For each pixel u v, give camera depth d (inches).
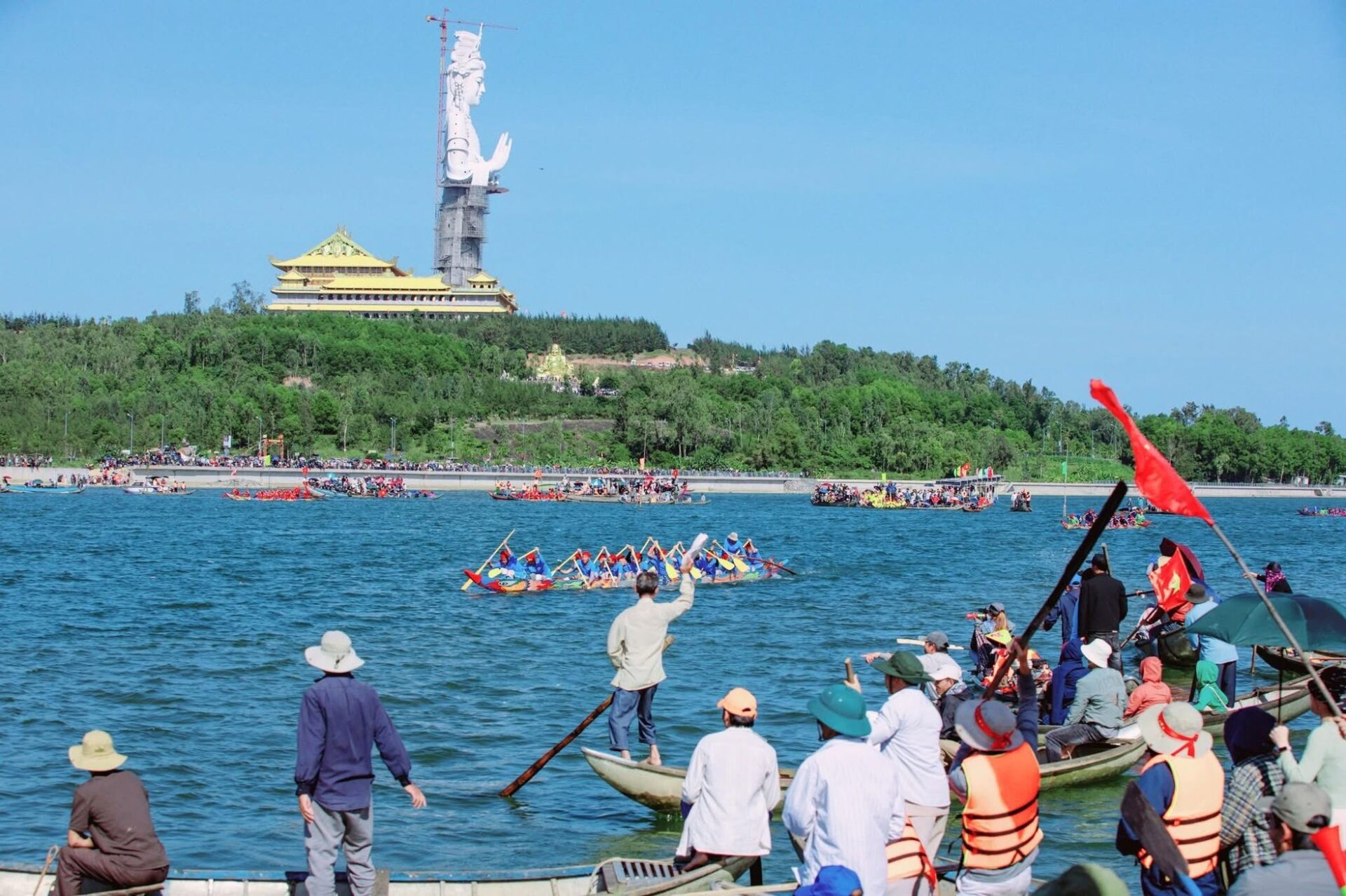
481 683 1459.2
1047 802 937.5
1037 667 1187.9
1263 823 526.3
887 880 531.5
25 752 1087.6
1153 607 1598.2
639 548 3878.0
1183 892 516.1
